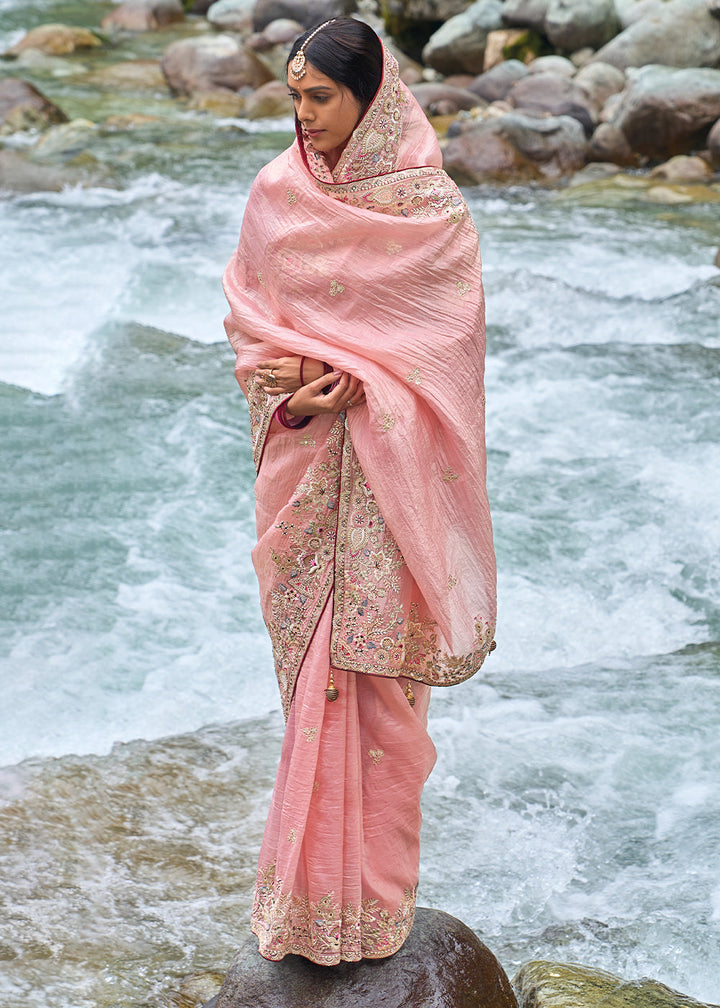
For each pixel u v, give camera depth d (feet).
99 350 35.12
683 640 22.76
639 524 26.35
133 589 23.86
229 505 27.20
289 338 10.81
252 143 60.29
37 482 27.76
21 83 62.85
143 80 73.26
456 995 12.25
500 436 30.55
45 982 14.52
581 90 61.26
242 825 17.75
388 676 11.10
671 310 38.11
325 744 11.29
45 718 20.01
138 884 16.43
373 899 11.89
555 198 52.34
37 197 50.29
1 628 22.45
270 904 11.76
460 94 65.57
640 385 33.40
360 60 10.07
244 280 11.34
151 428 30.63
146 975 14.74
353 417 10.87
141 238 44.91
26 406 31.40
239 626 22.85
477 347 11.00
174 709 20.42
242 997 12.19
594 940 15.43
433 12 76.18
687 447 29.76
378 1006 11.93
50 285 39.70
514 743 19.65
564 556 25.18
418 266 10.59
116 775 18.71
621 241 45.44
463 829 17.71
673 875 16.69
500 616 23.09
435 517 11.02
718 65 65.10
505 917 15.97
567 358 35.37
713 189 52.75
